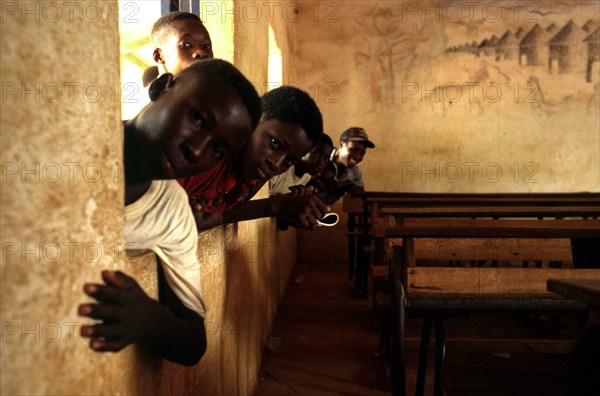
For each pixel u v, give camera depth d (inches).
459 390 78.2
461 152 266.1
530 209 141.6
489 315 163.0
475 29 259.8
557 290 34.8
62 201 27.5
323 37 265.4
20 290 24.7
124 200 36.9
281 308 176.4
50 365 26.9
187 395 55.0
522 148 264.4
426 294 75.5
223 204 63.9
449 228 80.0
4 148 23.5
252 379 107.0
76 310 29.2
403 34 262.7
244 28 106.4
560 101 261.0
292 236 243.6
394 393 78.1
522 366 112.4
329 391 110.1
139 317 33.1
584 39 257.1
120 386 35.8
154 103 37.5
